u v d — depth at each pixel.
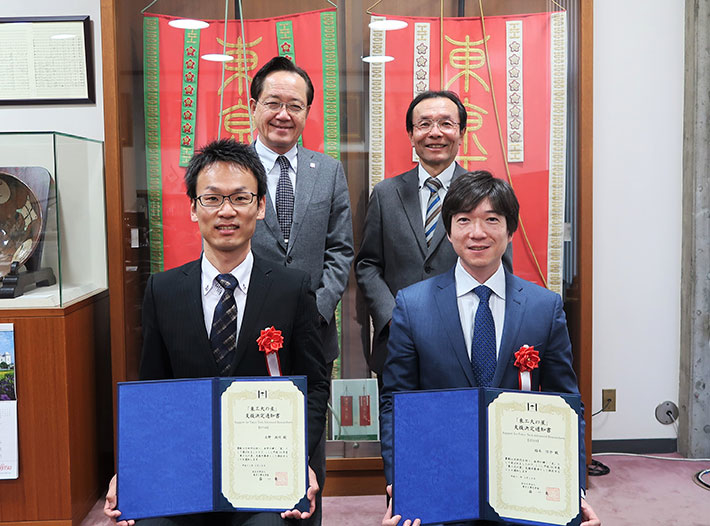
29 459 2.32
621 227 3.01
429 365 1.59
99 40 2.86
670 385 3.05
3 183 2.27
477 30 2.66
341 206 2.28
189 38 2.61
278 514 1.39
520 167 2.68
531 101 2.66
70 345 2.36
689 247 2.96
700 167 2.90
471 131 2.68
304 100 2.14
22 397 2.31
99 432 2.67
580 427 1.43
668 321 3.05
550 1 2.63
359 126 2.67
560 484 1.34
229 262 1.53
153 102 2.61
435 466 1.38
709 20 2.85
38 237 2.30
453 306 1.60
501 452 1.38
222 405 1.39
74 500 2.38
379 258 2.38
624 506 2.52
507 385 1.54
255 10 2.62
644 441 3.05
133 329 2.64
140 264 2.65
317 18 2.63
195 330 1.51
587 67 2.60
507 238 1.57
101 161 2.71
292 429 1.38
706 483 2.73
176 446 1.39
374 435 2.72
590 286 2.68
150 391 1.38
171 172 2.64
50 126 2.89
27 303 2.31
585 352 2.71
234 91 2.64
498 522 1.45
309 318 1.61
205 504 1.40
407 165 2.68
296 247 2.14
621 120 2.97
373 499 2.68
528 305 1.58
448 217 1.59
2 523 2.33
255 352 1.52
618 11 2.93
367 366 2.72
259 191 1.55
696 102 2.88
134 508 1.37
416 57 2.66
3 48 2.84
